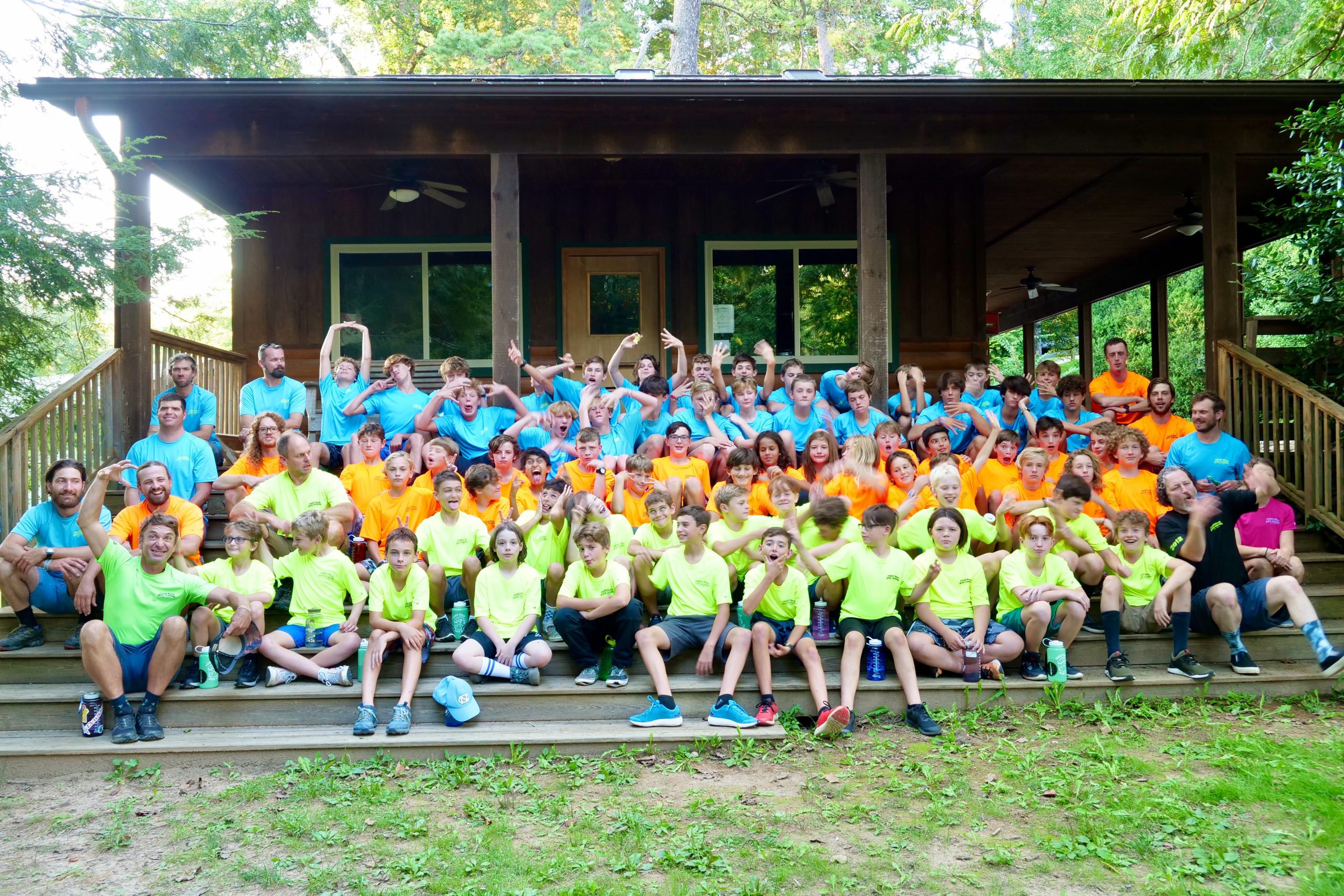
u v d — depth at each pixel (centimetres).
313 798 438
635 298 1035
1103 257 1366
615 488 621
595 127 768
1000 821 399
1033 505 586
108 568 514
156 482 562
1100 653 575
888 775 454
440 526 578
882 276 776
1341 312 751
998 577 579
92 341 1170
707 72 2428
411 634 520
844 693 523
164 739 495
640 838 383
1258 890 337
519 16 2172
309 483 607
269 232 1011
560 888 349
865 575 549
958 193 1031
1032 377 1727
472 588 575
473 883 352
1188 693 548
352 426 743
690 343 1027
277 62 1399
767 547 525
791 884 347
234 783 459
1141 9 1311
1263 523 604
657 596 571
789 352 1038
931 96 733
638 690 530
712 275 1030
